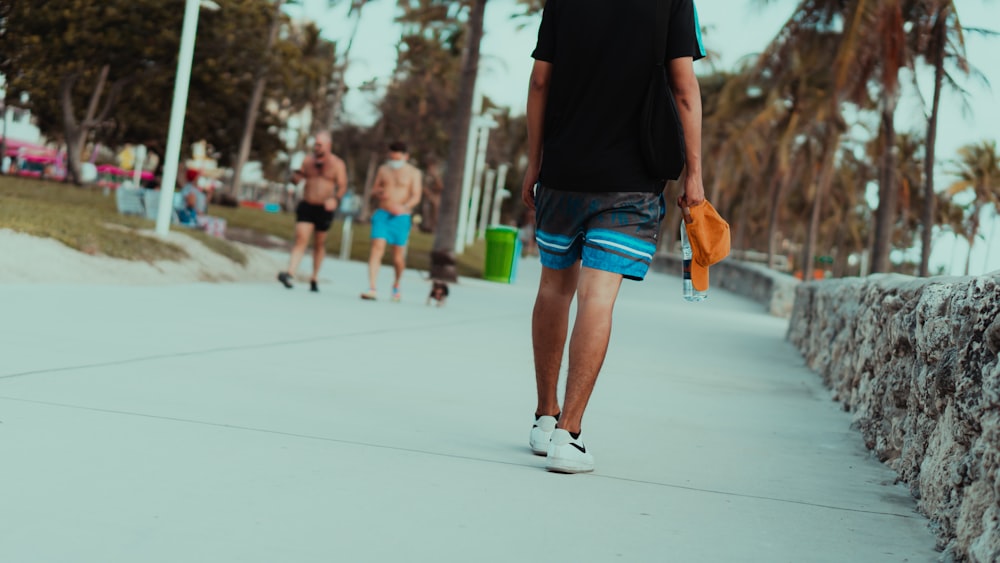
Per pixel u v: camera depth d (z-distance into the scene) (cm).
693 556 289
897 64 2656
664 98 391
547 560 275
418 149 6919
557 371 430
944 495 337
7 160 5788
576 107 400
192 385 504
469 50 2127
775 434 533
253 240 2623
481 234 7119
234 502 305
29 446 347
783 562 290
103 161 7594
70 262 1028
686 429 524
